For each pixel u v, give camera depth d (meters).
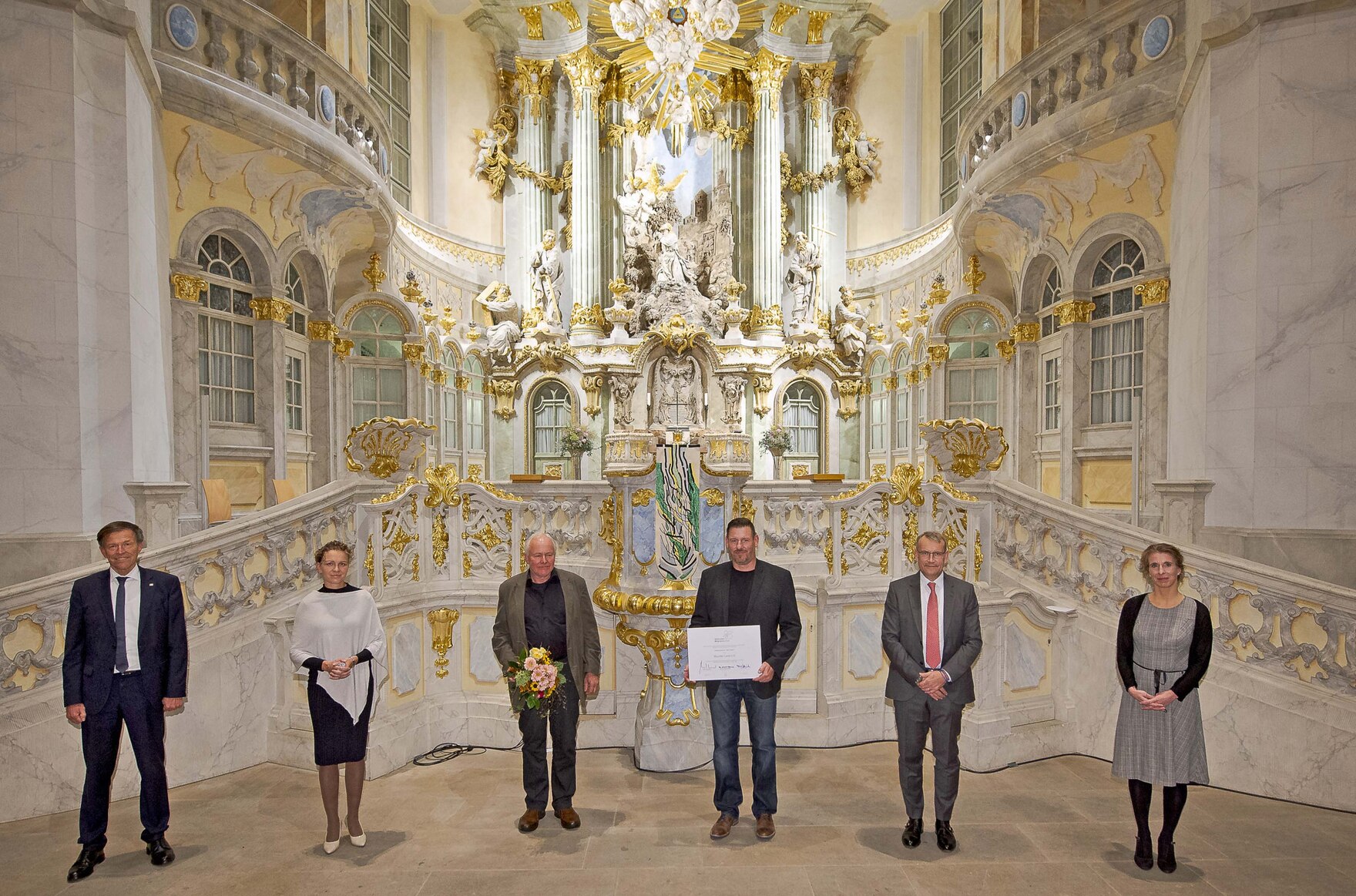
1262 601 5.57
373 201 11.93
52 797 5.01
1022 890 3.95
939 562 4.36
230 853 4.37
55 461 6.52
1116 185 9.98
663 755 5.66
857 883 4.02
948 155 17.19
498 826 4.73
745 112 19.23
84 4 6.68
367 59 13.52
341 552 4.38
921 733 4.40
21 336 6.43
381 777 5.59
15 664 5.06
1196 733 4.10
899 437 16.95
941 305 14.48
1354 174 6.69
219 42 9.05
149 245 7.85
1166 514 7.74
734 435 11.11
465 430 17.11
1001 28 12.39
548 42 18.38
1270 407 6.97
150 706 4.20
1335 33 6.76
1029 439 12.56
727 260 18.77
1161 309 9.45
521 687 4.41
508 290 18.00
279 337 11.00
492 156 18.19
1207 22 7.38
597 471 17.94
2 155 6.40
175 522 7.36
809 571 7.05
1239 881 4.05
